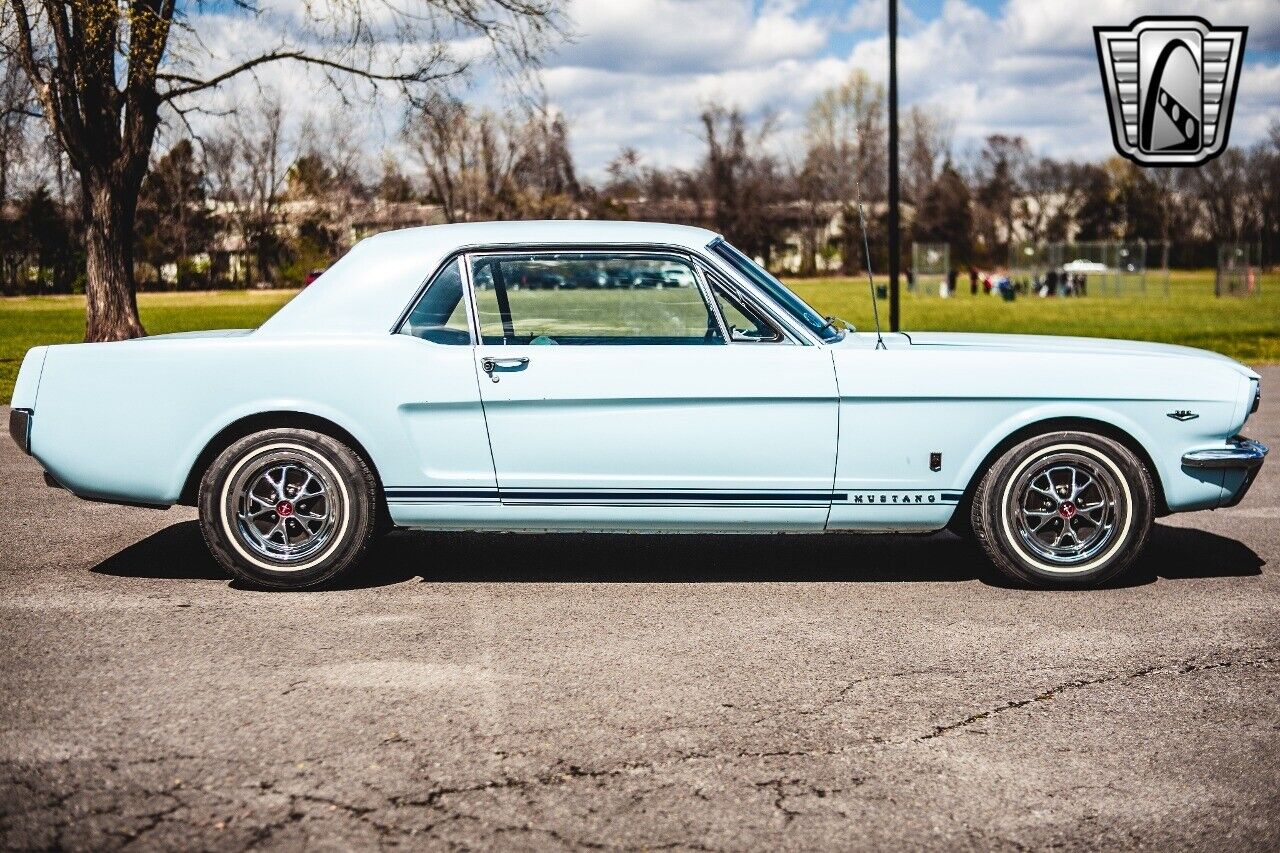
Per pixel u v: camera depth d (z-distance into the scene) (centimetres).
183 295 6481
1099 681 430
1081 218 10388
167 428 536
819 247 9006
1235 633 488
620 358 530
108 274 1853
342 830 312
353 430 534
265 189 7412
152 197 6800
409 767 352
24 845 301
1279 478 847
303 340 536
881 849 304
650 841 307
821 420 533
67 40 1758
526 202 7125
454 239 548
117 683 421
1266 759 361
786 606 526
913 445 537
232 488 536
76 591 545
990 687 423
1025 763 358
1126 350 570
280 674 432
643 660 451
